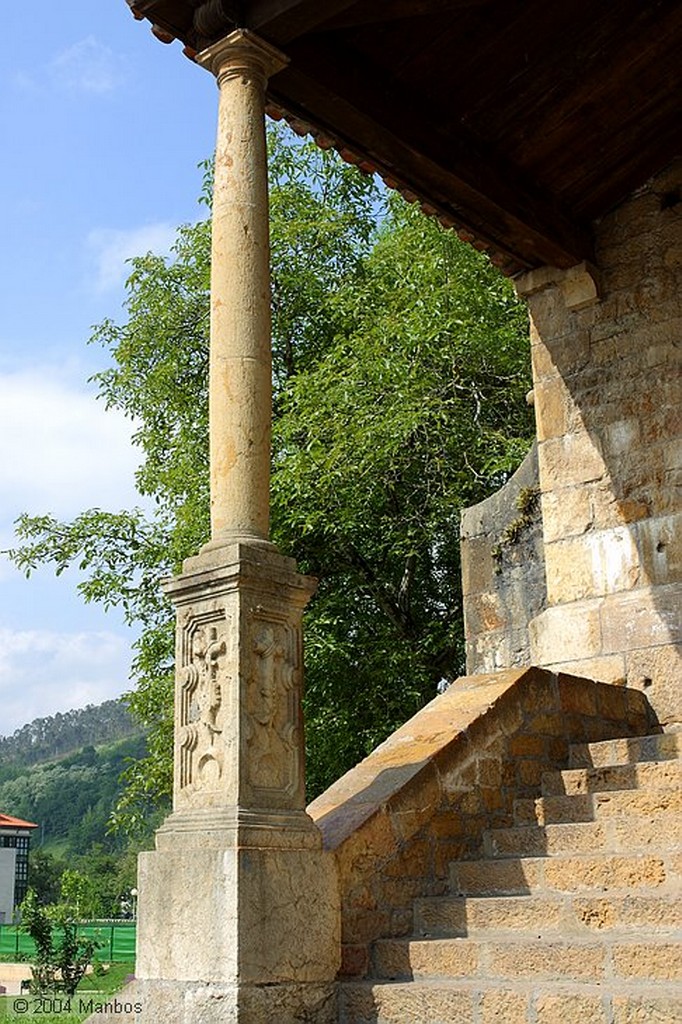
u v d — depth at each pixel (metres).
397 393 14.67
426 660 16.38
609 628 8.61
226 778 5.35
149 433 19.11
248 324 6.00
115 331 19.42
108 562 18.27
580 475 9.05
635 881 5.46
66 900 23.44
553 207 8.97
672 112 8.49
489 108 8.01
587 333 9.22
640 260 9.05
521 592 10.09
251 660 5.50
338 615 15.84
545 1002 4.64
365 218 18.97
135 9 6.50
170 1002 5.18
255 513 5.81
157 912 5.37
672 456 8.60
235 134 6.26
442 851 6.15
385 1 6.49
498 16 7.23
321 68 6.95
